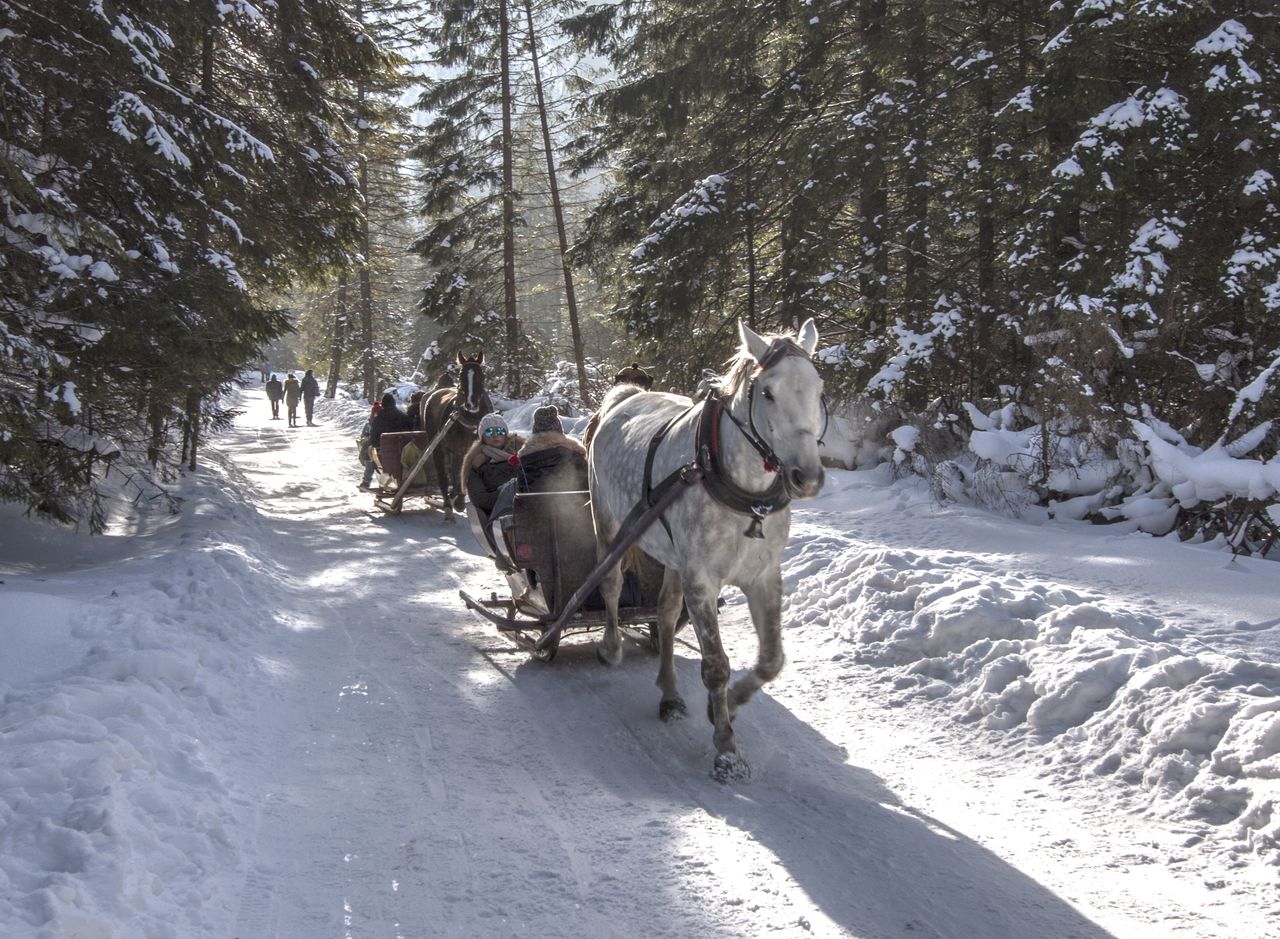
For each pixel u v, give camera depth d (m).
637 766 5.13
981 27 14.23
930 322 13.19
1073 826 4.27
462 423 12.46
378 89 23.59
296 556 10.91
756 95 17.39
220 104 13.30
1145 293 10.23
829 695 6.14
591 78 27.72
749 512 4.82
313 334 48.19
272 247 14.47
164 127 10.09
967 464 11.95
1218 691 4.81
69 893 3.12
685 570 5.11
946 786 4.78
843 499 12.43
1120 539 9.29
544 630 6.80
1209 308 10.84
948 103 13.97
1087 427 10.75
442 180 28.75
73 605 6.49
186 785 4.34
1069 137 12.45
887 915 3.58
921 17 14.61
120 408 9.55
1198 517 9.75
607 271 22.55
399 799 4.64
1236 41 9.98
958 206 13.66
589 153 24.14
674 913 3.61
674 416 5.80
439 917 3.57
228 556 8.99
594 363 31.53
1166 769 4.48
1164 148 10.30
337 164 14.65
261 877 3.81
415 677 6.63
